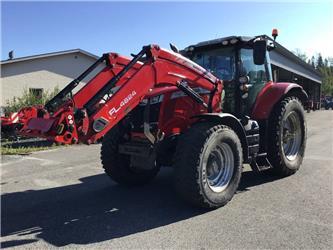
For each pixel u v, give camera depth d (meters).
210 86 5.45
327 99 51.31
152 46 4.70
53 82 20.91
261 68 6.42
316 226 4.11
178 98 5.30
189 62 5.19
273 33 6.56
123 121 5.59
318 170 6.86
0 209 4.98
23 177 6.93
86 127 4.13
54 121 4.05
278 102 6.33
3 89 19.09
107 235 4.01
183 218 4.47
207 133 4.64
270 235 3.88
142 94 4.62
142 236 3.96
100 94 4.38
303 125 6.71
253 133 5.71
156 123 5.15
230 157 4.98
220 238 3.84
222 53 6.15
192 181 4.51
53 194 5.69
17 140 11.48
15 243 3.84
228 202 5.00
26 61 19.77
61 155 9.47
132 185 6.03
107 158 5.75
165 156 5.25
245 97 5.98
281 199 5.10
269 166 6.04
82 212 4.80
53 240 3.91
